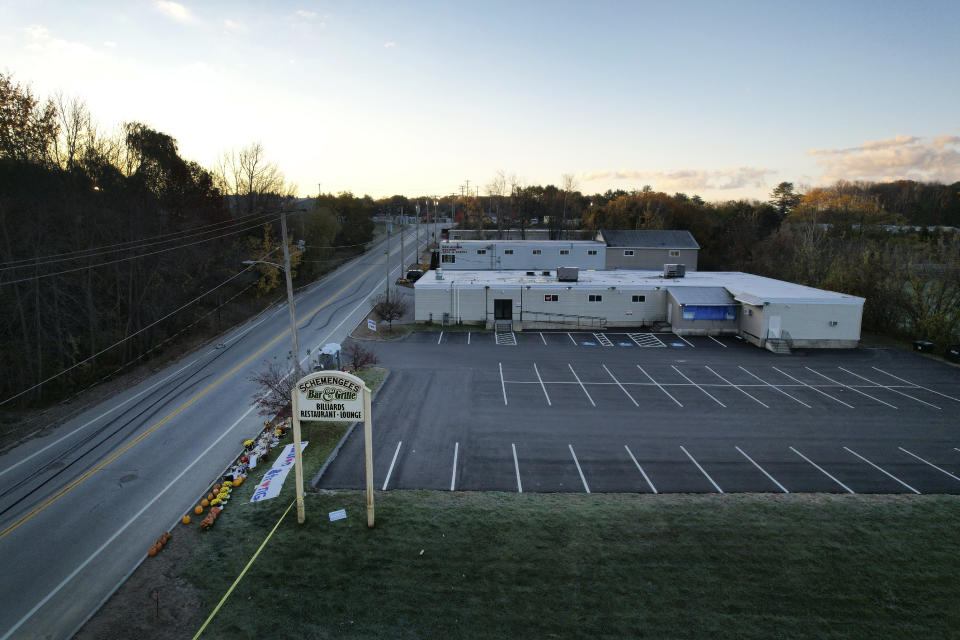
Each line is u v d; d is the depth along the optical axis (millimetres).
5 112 32062
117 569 15320
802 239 69625
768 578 14461
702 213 94688
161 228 42156
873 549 15820
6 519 18031
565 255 63250
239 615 13008
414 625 12695
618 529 16656
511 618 12922
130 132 48219
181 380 32781
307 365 35094
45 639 12688
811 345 40469
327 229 74312
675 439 24031
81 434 25141
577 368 34594
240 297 55031
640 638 12359
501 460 21844
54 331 33250
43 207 31891
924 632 12742
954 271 41094
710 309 43812
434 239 106062
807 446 23406
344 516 17312
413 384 31062
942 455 22625
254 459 21219
